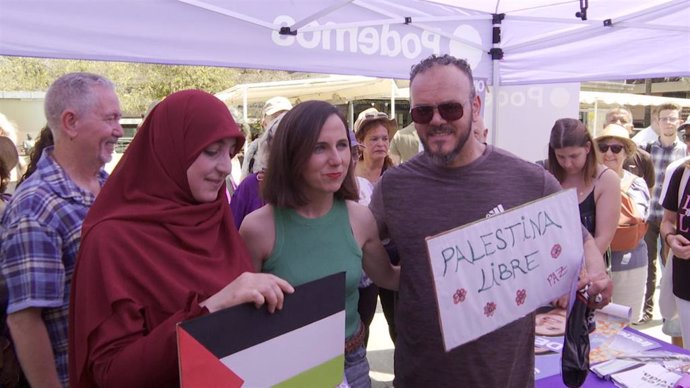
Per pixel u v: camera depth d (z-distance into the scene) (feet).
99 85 5.90
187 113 4.42
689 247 9.53
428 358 5.49
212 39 9.36
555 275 5.19
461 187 5.38
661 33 12.53
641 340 6.73
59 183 5.58
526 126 16.20
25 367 5.10
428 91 5.08
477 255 4.79
